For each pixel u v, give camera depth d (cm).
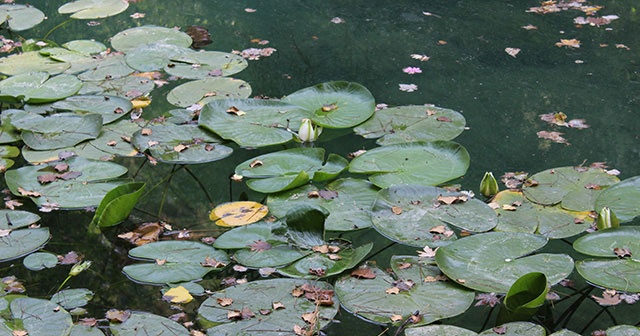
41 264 272
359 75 434
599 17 516
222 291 252
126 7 550
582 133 369
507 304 243
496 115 388
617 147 355
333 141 364
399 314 240
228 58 452
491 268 258
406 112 382
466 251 267
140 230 296
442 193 304
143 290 257
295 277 258
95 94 405
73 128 364
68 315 240
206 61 446
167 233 294
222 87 412
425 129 364
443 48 471
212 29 507
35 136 357
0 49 477
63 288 259
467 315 246
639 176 313
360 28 506
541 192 310
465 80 427
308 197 308
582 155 349
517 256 264
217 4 557
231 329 232
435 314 239
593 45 472
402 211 294
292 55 464
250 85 420
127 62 446
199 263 268
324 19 524
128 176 335
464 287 252
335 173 316
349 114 378
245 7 550
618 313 248
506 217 294
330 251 272
